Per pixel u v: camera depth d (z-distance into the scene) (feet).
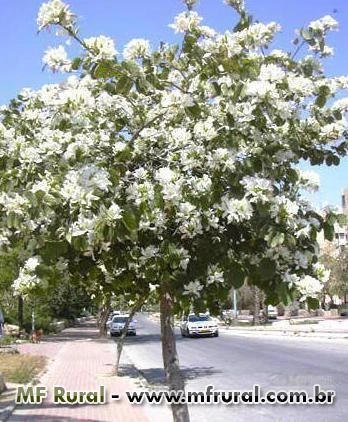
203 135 14.25
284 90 13.79
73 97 14.21
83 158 14.58
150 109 16.79
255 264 14.24
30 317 135.03
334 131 14.87
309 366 56.13
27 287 14.93
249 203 13.30
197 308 14.58
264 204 13.24
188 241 14.67
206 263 14.44
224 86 13.89
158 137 15.83
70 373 55.72
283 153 14.51
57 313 182.70
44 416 32.94
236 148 14.06
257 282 14.26
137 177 14.53
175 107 14.85
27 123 16.76
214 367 59.06
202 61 14.23
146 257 14.39
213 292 14.69
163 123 16.16
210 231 14.44
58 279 16.39
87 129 15.28
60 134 15.08
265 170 14.33
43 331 140.77
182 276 14.49
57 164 14.98
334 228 14.12
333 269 144.05
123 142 15.61
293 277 13.41
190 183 14.02
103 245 14.01
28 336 118.83
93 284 17.69
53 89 15.61
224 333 126.93
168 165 14.93
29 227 13.96
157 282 15.88
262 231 13.12
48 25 13.99
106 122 16.38
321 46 15.06
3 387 42.01
